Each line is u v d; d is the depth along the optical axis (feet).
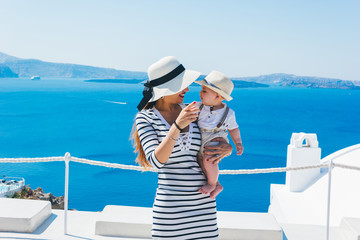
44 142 302.66
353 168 10.52
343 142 334.03
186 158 7.54
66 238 10.96
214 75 8.11
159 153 6.92
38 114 476.13
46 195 126.82
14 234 11.00
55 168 219.82
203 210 7.67
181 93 7.78
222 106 8.23
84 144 295.89
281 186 34.35
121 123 410.93
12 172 210.38
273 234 11.26
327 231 10.93
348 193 27.45
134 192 173.78
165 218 7.41
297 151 32.19
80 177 200.54
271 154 258.37
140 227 11.28
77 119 437.99
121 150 272.10
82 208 150.30
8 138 318.65
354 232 10.91
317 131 394.52
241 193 170.91
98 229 11.35
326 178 31.32
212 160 7.63
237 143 8.43
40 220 11.84
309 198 30.40
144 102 7.74
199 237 7.60
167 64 7.66
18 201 12.60
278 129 393.91
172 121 7.83
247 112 562.25
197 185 7.59
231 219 12.02
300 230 12.37
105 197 165.68
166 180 7.52
